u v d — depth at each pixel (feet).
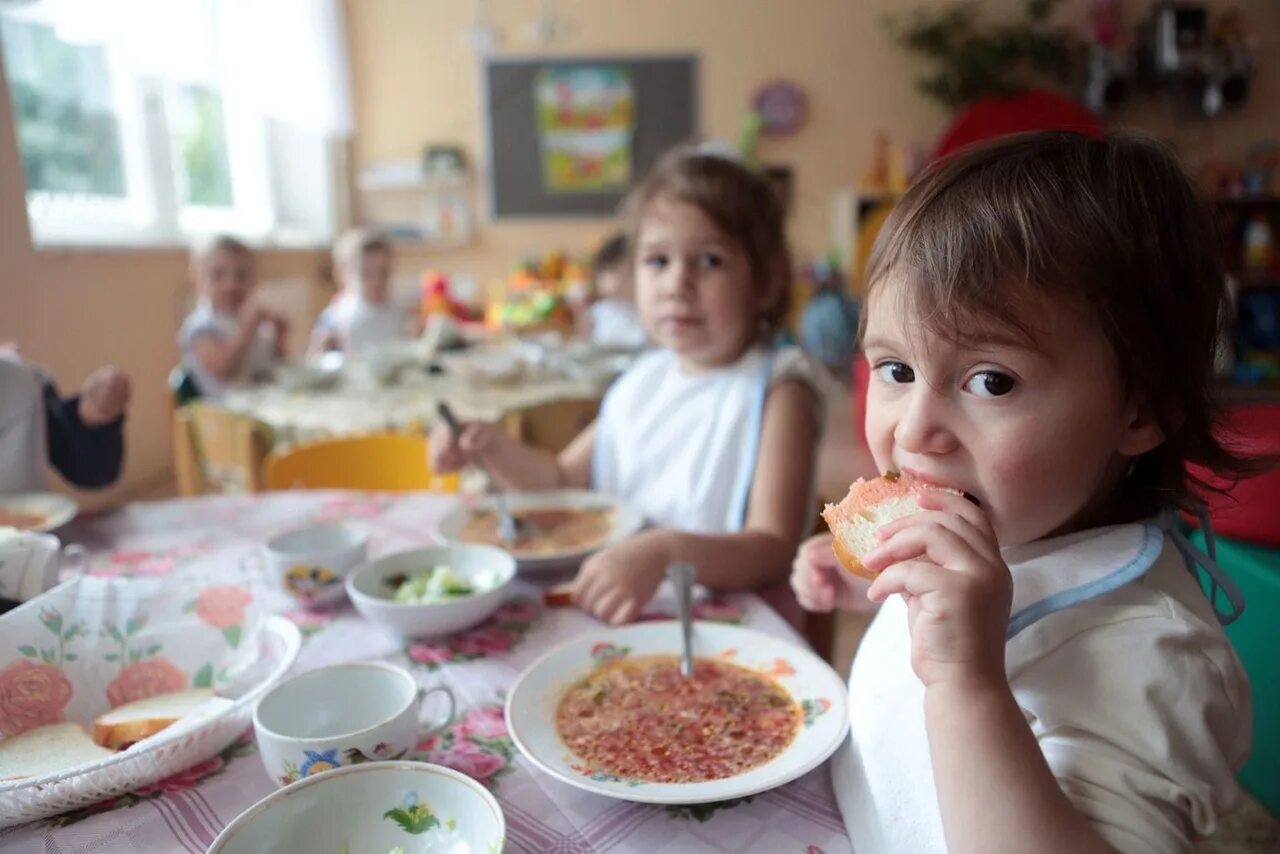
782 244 4.31
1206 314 1.74
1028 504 1.69
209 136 15.23
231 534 3.72
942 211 1.73
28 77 10.59
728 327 4.05
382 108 18.19
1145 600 1.68
